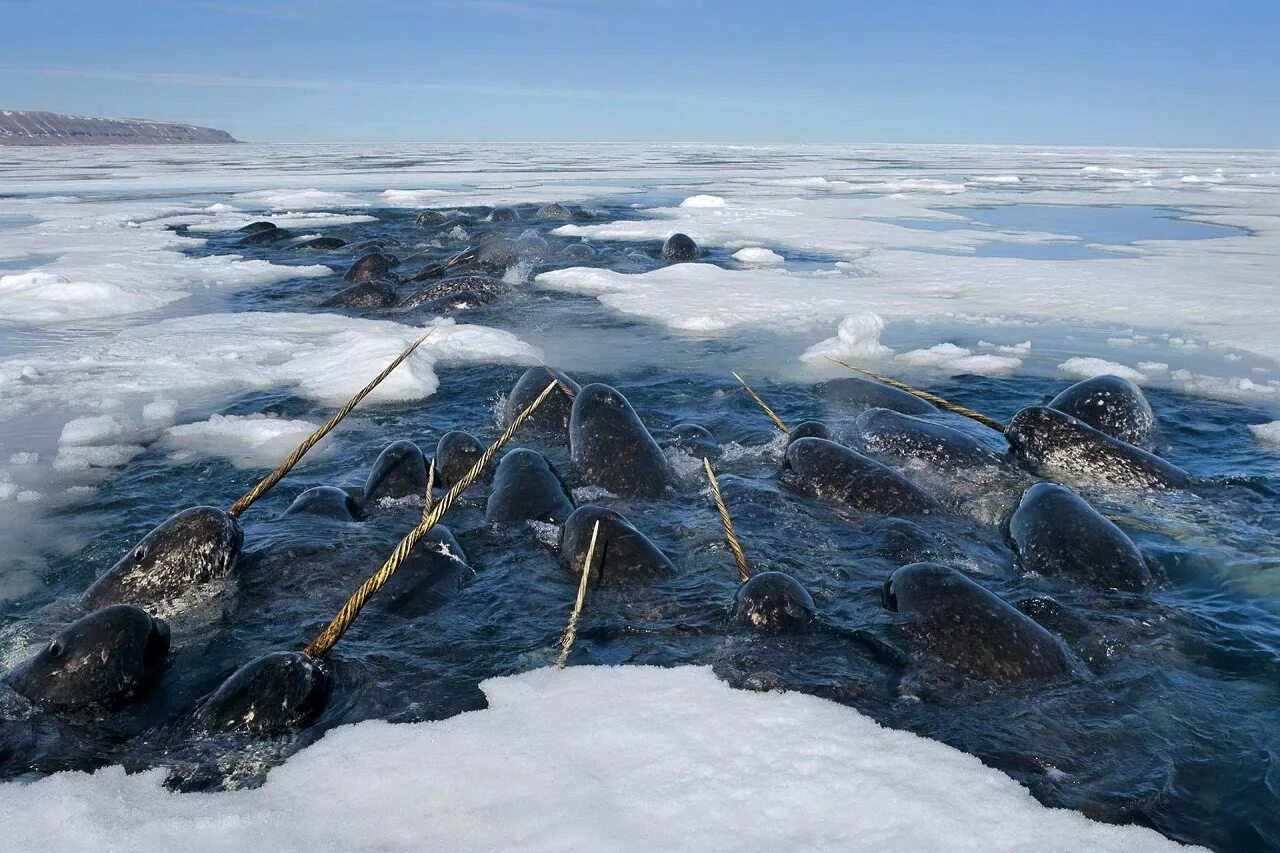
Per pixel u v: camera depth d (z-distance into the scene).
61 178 53.19
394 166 72.62
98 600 5.20
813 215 30.23
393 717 4.02
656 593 5.25
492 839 3.15
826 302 14.60
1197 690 4.28
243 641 4.79
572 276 16.77
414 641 4.73
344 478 7.18
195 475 7.21
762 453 7.82
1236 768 3.67
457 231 24.22
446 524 6.22
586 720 3.94
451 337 11.64
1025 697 4.18
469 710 4.05
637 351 11.48
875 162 83.69
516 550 5.87
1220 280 16.39
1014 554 5.87
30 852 3.15
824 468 6.93
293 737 3.91
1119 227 26.70
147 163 78.44
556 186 46.09
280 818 3.30
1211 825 3.34
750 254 19.58
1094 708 4.10
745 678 4.30
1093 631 4.80
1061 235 24.44
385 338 11.26
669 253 19.67
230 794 3.49
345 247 22.20
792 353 11.38
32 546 5.93
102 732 4.01
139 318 13.54
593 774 3.52
